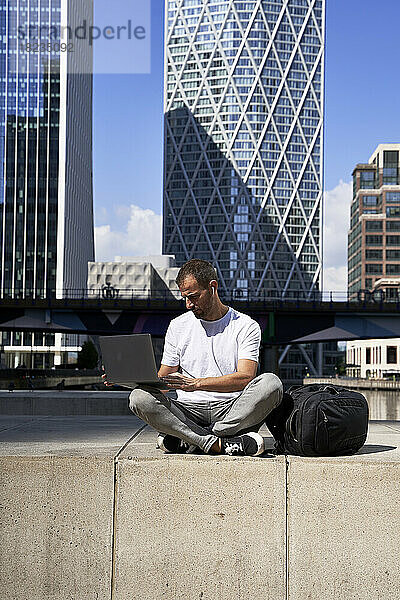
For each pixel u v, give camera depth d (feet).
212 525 14.19
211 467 14.21
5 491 14.34
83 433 21.07
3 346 408.87
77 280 469.57
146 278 418.51
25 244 415.64
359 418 14.89
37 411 45.96
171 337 16.06
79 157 483.92
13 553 14.29
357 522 14.10
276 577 14.14
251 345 15.53
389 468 14.08
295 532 14.15
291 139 594.24
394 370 369.09
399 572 14.03
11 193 419.13
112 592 14.23
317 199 593.83
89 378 284.00
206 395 15.55
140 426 24.53
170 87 610.65
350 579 14.07
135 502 14.25
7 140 422.82
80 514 14.26
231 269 576.61
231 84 595.88
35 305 165.58
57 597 14.23
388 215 496.64
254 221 580.71
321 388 15.67
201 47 606.55
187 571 14.16
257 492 14.17
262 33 600.39
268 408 14.67
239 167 586.86
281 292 577.84
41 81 428.56
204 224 586.45
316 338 167.53
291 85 599.98
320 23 611.47
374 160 549.13
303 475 14.17
